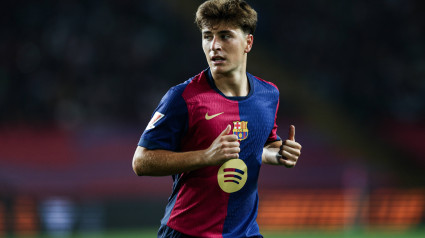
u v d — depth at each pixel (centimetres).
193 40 6656
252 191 1183
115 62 6344
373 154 5784
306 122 5906
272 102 1215
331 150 5734
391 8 6944
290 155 1222
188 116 1124
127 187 5269
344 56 6781
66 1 6606
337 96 6450
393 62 6694
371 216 5078
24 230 4712
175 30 6719
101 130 5450
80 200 5116
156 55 6506
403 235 4328
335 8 7012
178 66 6494
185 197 1147
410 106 6353
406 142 5912
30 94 5944
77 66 6219
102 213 4903
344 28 6925
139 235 4341
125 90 6200
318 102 6341
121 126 5522
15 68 6106
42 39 6341
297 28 6944
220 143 1053
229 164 1142
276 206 5125
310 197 5141
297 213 5112
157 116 1126
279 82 6512
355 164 5672
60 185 5184
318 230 4978
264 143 1205
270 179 5494
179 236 1152
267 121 1192
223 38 1123
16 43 6250
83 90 6072
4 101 5853
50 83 6066
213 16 1116
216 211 1144
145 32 6662
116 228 4931
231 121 1143
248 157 1163
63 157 5278
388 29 6869
